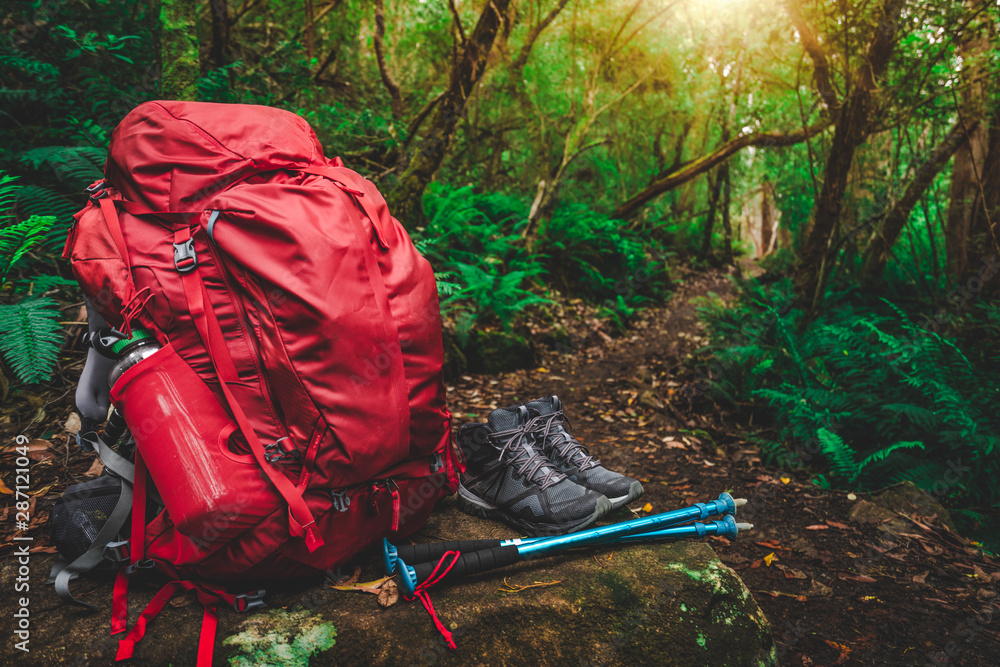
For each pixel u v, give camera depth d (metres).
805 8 4.53
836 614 2.13
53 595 1.24
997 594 2.25
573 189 10.32
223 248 1.11
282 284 1.09
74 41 3.31
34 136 3.26
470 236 6.11
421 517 1.39
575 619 1.26
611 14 7.61
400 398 1.18
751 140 8.40
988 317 4.32
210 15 5.23
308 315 1.09
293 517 1.10
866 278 6.16
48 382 2.47
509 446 1.59
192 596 1.23
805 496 3.09
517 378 4.82
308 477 1.12
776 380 4.29
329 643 1.15
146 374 1.09
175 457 1.06
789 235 12.95
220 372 1.12
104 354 1.12
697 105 10.55
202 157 1.18
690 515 1.48
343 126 5.12
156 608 1.16
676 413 4.20
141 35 3.71
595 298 7.68
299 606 1.23
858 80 4.43
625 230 9.21
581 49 8.46
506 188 9.16
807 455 3.52
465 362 4.72
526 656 1.22
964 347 4.32
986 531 2.88
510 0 5.09
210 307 1.12
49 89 3.29
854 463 3.24
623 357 5.73
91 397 1.23
